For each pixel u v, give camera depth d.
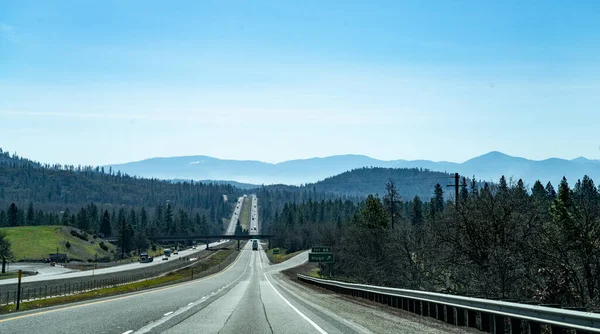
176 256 195.25
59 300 32.31
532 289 34.44
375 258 79.12
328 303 29.25
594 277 31.28
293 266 143.50
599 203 34.66
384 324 17.55
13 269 115.31
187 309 22.22
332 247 109.06
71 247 167.00
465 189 50.28
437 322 18.77
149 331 14.19
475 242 38.81
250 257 194.62
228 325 16.56
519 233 37.66
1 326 14.62
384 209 92.69
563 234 32.97
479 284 35.91
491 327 15.35
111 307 22.34
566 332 12.45
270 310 23.09
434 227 49.88
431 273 52.50
